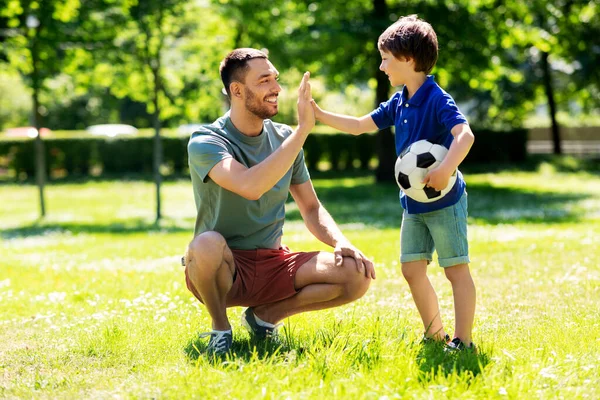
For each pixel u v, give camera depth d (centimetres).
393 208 2236
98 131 4416
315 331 514
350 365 425
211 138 482
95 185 3225
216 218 494
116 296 726
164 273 856
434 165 461
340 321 527
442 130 470
